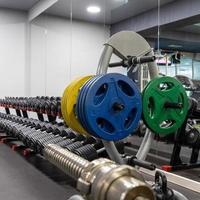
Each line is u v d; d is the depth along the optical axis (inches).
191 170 142.8
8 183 117.4
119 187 18.9
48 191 108.0
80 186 21.9
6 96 248.1
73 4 212.5
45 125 155.5
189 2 147.3
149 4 166.9
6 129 197.0
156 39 159.5
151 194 19.1
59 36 229.1
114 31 192.2
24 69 255.6
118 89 54.6
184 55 147.0
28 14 259.0
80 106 53.0
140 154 72.8
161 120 67.9
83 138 116.3
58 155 32.4
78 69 216.4
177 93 69.4
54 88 233.3
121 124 55.3
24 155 169.9
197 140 141.3
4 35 250.5
